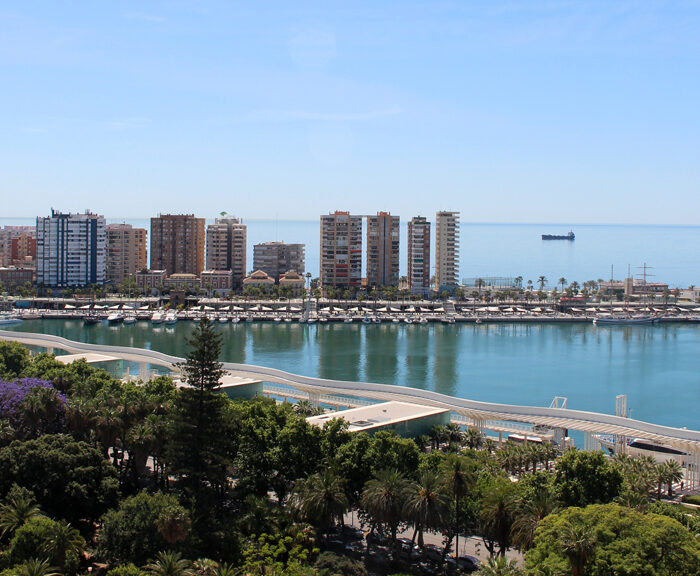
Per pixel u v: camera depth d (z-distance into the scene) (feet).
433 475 352.49
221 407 424.46
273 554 331.16
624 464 453.17
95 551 359.05
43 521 322.34
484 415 565.94
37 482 373.81
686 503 457.27
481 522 357.41
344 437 437.58
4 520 333.21
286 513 369.71
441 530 360.48
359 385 633.20
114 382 570.05
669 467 465.88
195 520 359.25
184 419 413.59
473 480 358.84
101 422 435.12
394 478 355.97
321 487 362.33
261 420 447.83
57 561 313.73
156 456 441.27
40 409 445.78
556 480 401.70
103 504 384.47
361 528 401.49
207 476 410.93
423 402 592.60
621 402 613.93
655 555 280.51
